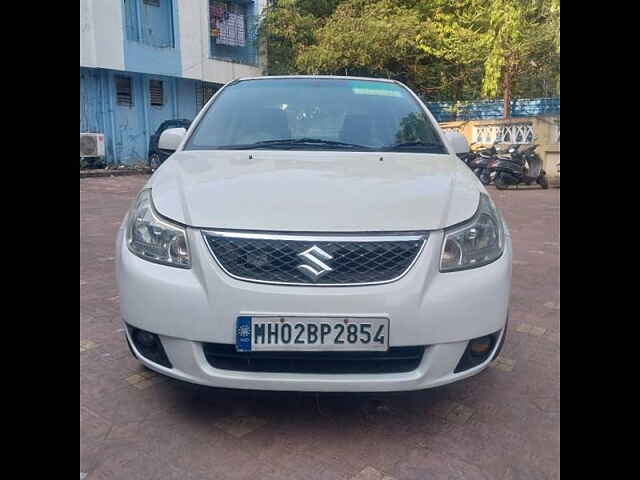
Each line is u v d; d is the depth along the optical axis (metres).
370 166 2.50
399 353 1.98
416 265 1.97
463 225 2.09
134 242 2.14
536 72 14.05
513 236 6.49
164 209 2.12
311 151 2.78
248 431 2.17
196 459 2.00
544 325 3.39
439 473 1.94
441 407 2.37
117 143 16.22
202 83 18.81
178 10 16.98
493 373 2.71
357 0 15.90
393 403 2.39
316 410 2.32
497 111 15.77
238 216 2.01
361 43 14.33
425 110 3.30
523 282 4.41
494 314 2.08
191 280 1.97
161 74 16.70
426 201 2.13
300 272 1.93
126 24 15.89
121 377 2.60
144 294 2.03
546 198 10.24
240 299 1.92
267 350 1.92
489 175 11.91
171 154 3.07
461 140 3.23
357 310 1.91
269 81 3.44
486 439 2.14
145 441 2.09
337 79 3.46
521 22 12.41
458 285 2.00
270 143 2.89
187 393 2.45
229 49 19.95
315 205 2.05
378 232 1.98
